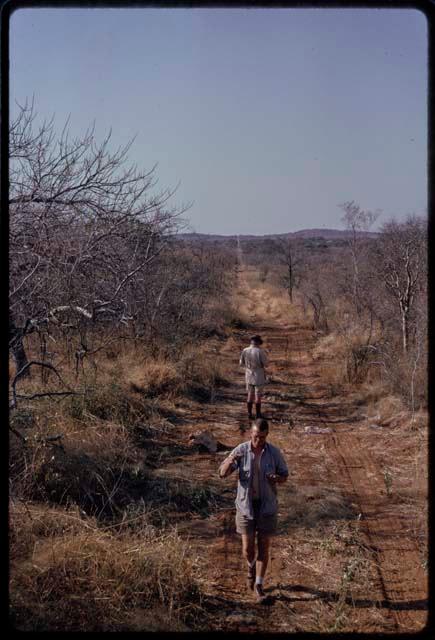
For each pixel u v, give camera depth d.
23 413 7.96
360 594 5.53
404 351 13.29
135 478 7.86
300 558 6.25
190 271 20.61
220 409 12.73
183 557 5.54
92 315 8.85
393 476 8.52
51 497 6.59
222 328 24.59
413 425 10.61
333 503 7.43
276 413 12.56
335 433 10.94
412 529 6.84
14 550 5.27
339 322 21.06
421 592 5.55
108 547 5.45
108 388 10.43
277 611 5.25
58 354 11.41
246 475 5.64
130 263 9.70
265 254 70.50
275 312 34.00
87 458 7.51
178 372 13.84
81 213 8.12
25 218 7.49
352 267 21.39
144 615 4.85
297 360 19.36
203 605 5.27
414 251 14.45
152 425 10.52
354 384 14.62
